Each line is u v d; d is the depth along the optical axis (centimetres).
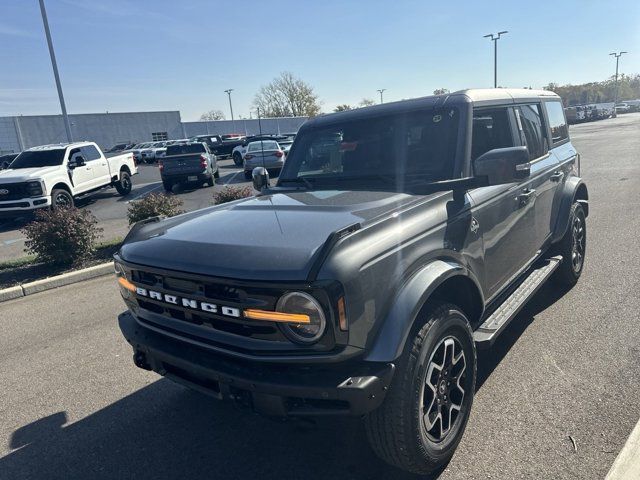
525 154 283
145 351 286
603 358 375
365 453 299
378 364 230
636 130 3378
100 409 378
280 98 8406
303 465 292
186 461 306
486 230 329
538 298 508
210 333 251
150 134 6125
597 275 559
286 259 224
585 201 547
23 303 675
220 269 234
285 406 228
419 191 305
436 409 269
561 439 288
